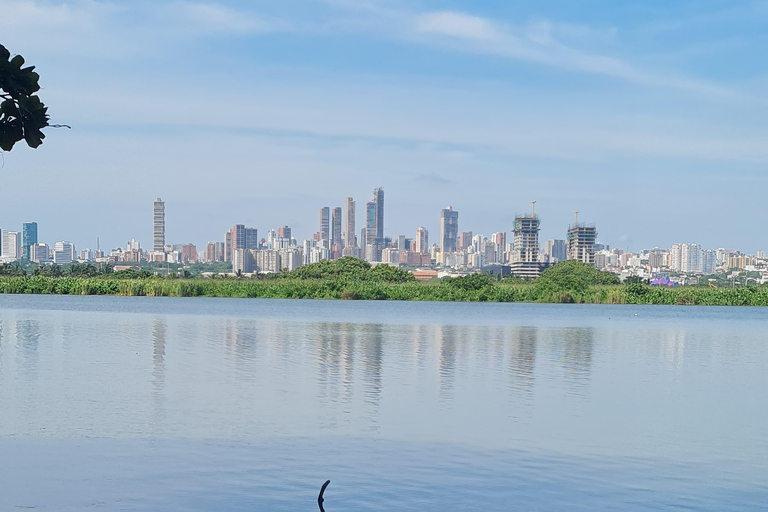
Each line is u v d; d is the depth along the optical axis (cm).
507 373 2917
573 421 2006
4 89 621
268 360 3216
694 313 9250
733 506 1332
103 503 1304
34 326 5059
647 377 2909
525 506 1320
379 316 7138
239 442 1712
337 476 1472
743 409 2223
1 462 1535
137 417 1958
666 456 1661
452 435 1814
